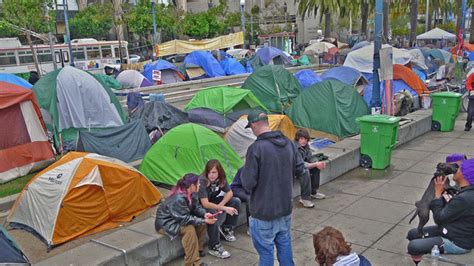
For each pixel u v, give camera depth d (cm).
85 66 3403
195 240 553
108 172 691
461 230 448
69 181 656
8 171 934
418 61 2184
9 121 944
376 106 1231
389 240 600
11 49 2975
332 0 3997
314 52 3731
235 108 1282
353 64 2116
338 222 669
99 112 1214
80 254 522
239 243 622
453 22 6406
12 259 403
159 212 571
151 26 4466
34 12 2619
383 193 782
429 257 477
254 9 5894
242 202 662
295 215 705
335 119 1242
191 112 1269
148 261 549
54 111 1170
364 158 933
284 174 442
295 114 1314
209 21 5038
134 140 1070
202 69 2780
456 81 1823
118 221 706
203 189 583
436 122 1241
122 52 3838
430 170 899
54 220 639
